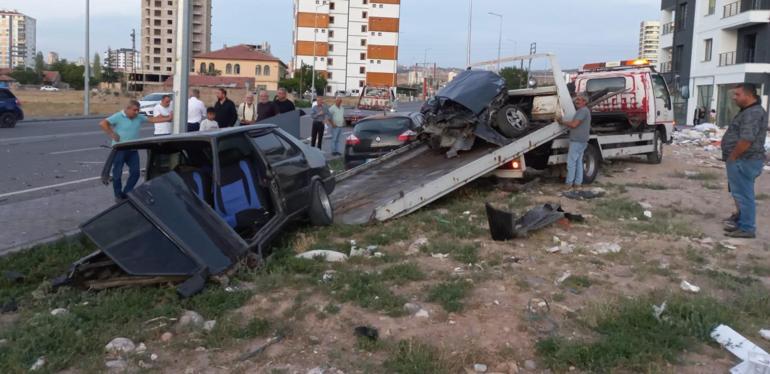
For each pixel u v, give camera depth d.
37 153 18.11
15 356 4.56
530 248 7.35
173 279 5.93
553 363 4.46
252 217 7.11
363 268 6.59
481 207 9.75
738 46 40.81
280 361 4.57
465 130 11.21
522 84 14.12
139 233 5.97
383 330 5.00
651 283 6.18
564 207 9.87
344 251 7.31
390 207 8.74
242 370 4.46
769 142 21.59
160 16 121.88
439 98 11.38
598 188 11.81
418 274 6.21
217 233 6.22
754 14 37.34
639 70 15.45
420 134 12.02
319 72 109.25
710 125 31.03
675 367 4.47
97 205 10.23
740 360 4.59
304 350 4.73
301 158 8.41
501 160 10.43
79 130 27.11
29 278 6.48
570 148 11.69
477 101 10.91
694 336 4.91
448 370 4.36
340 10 112.12
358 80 114.19
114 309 5.43
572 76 16.47
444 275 6.30
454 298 5.56
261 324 5.05
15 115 27.73
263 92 14.05
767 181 13.55
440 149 11.80
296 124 13.07
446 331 4.97
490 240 7.73
